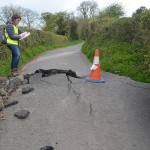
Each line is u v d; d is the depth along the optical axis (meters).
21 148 3.19
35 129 3.54
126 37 8.23
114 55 7.22
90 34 14.49
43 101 4.21
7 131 3.53
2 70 6.18
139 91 4.70
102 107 4.05
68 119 3.74
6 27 5.34
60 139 3.32
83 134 3.41
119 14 21.11
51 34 19.67
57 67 6.93
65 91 4.51
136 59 6.44
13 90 4.66
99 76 5.07
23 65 7.57
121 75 5.81
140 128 3.54
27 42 11.33
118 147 3.16
